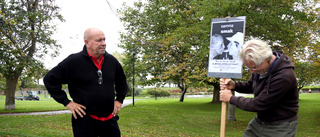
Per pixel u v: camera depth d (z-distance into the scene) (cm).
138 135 870
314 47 1185
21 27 1645
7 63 1603
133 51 1802
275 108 222
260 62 207
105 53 277
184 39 1251
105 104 262
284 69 208
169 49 1362
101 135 275
